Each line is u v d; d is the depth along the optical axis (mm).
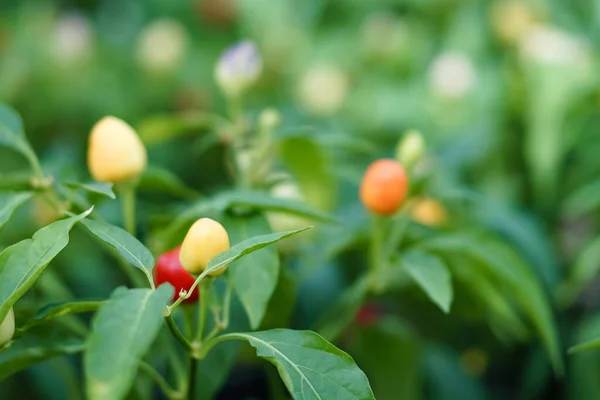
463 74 780
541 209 743
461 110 784
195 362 495
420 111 796
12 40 919
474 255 554
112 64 931
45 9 1026
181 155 787
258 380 719
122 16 1098
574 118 745
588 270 670
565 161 754
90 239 685
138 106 891
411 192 593
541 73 748
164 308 453
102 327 435
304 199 603
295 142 578
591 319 674
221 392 717
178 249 498
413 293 609
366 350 605
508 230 638
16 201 516
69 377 583
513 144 774
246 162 596
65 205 534
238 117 616
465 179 741
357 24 1020
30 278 453
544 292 647
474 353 714
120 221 622
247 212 523
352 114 836
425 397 653
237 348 530
